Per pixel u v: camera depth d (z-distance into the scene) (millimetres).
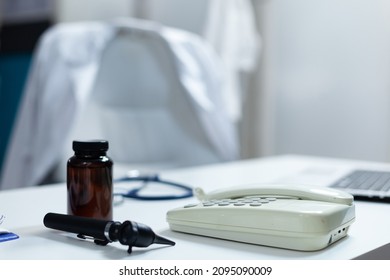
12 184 1623
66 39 1638
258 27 2482
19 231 603
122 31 1736
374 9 2131
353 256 496
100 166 597
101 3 2637
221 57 2355
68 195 602
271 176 1081
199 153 1779
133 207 745
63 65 1585
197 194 691
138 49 1860
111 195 612
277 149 2475
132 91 1896
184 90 1700
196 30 2574
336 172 1073
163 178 1050
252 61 2387
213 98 1840
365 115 2176
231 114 2336
